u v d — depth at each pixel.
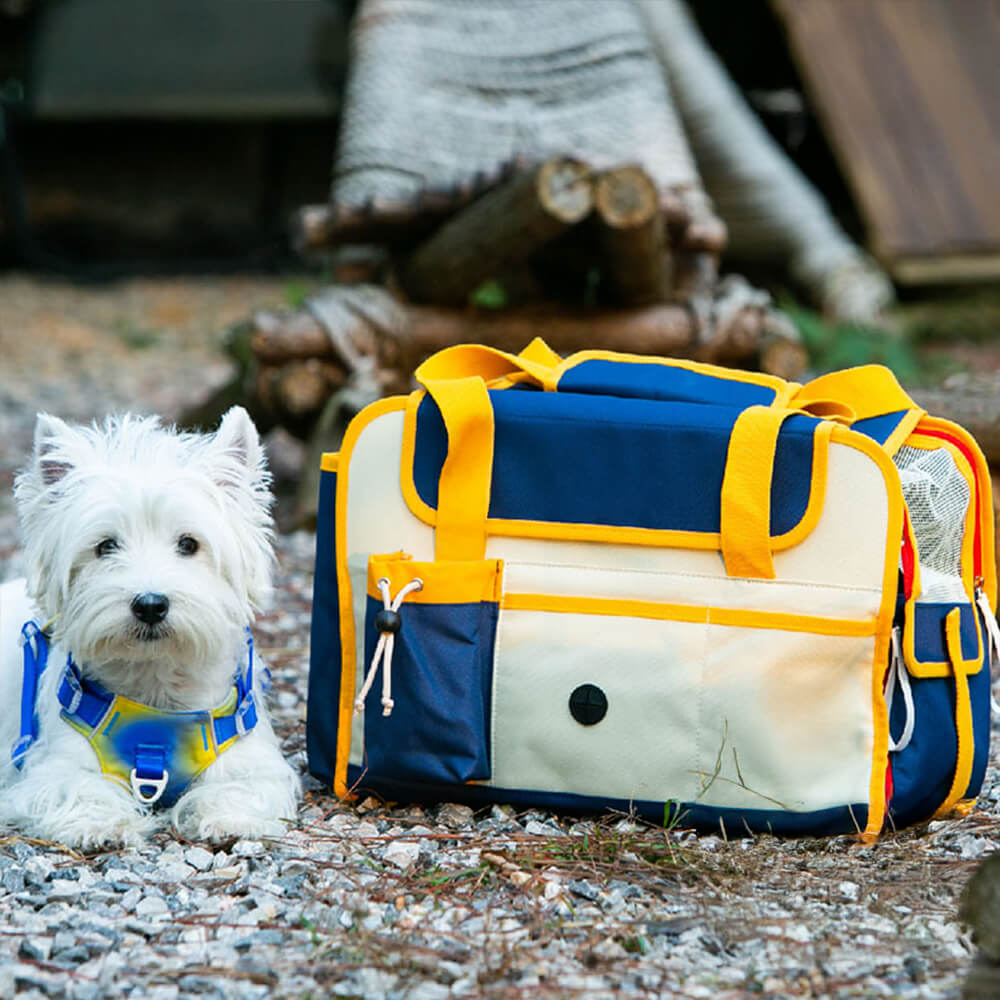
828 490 2.72
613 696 2.77
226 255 15.93
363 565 2.89
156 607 2.62
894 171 10.62
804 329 8.39
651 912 2.43
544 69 7.42
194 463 2.84
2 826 2.82
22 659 3.10
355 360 5.51
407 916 2.41
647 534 2.77
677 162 6.92
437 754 2.80
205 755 2.87
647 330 5.63
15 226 15.22
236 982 2.16
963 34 11.43
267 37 16.36
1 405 8.77
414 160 6.80
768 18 13.10
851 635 2.69
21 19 15.52
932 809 2.82
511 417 2.84
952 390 4.38
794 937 2.32
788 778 2.72
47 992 2.15
